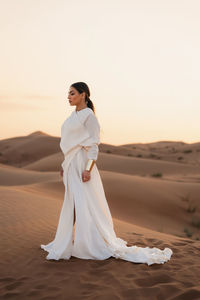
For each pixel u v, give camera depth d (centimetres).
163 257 397
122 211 1462
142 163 4028
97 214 392
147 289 314
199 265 392
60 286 317
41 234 511
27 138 10575
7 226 546
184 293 306
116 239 411
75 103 402
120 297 298
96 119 393
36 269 357
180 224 1455
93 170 395
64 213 385
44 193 1441
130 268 366
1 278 334
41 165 4281
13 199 862
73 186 384
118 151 7325
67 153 393
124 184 1734
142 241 514
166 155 6775
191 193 1772
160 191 1725
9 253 406
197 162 5788
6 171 2588
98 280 333
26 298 295
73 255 389
